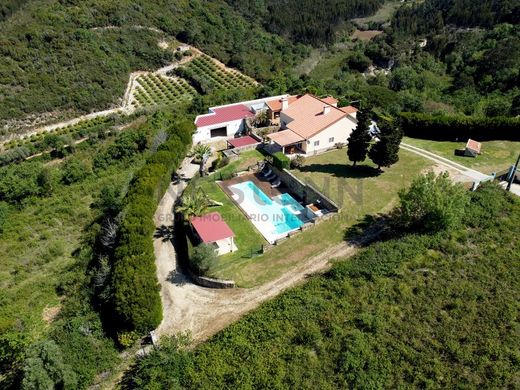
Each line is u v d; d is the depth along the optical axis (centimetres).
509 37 11200
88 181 7456
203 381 3148
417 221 4212
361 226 4659
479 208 4269
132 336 3791
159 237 5097
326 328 3328
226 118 7719
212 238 4525
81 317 4056
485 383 2783
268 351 3256
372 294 3528
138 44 13588
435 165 5706
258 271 4291
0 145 9906
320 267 4178
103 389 3534
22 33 11644
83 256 5097
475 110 7594
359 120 5419
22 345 3700
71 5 13312
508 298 3309
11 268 5306
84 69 11888
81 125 10656
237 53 14512
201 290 4247
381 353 3070
